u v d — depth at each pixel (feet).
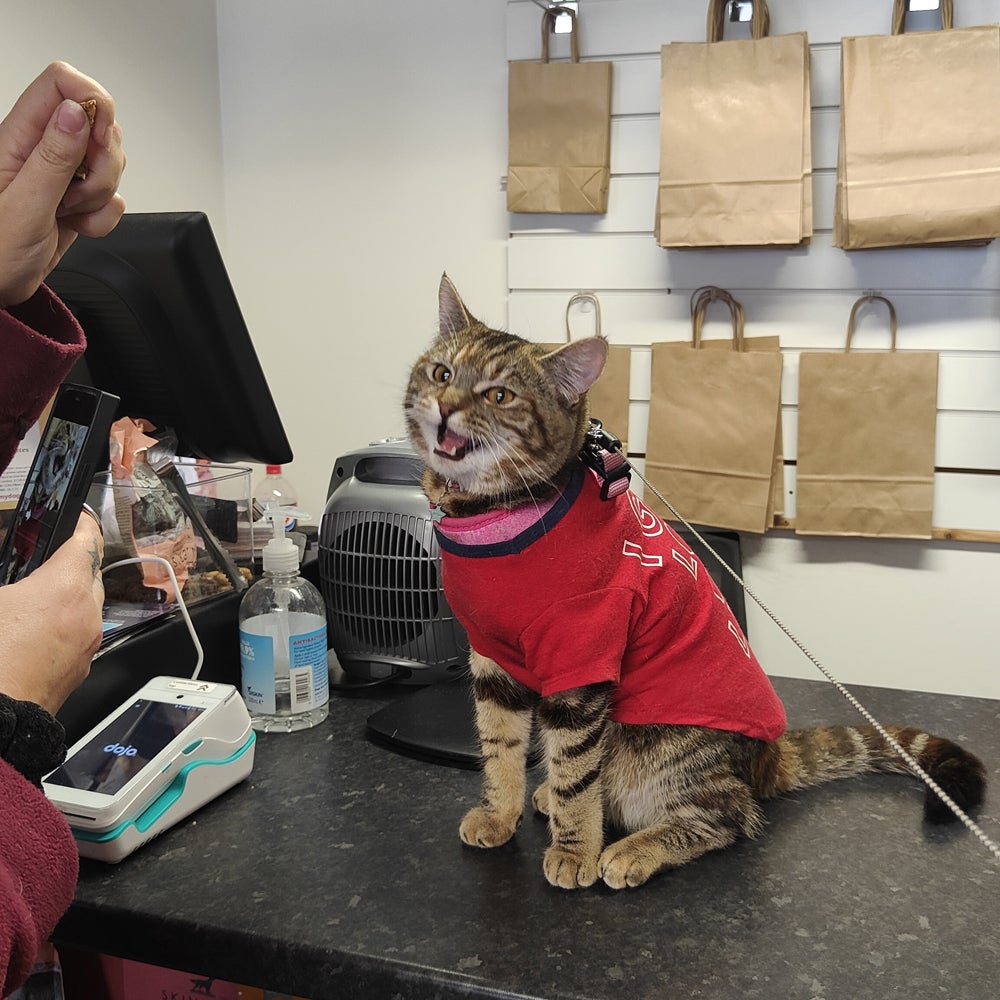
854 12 6.01
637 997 2.34
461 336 3.43
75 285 3.47
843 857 3.01
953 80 5.55
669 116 5.97
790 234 5.85
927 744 3.46
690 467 6.54
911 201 5.61
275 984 2.58
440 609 4.21
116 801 2.85
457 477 3.14
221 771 3.29
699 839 3.03
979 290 6.15
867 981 2.40
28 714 1.84
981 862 2.97
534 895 2.80
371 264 7.17
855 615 6.73
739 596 5.83
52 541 2.46
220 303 3.38
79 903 2.72
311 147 7.14
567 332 6.82
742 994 2.35
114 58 6.02
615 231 6.62
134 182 6.31
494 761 3.25
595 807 3.02
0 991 1.59
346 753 3.70
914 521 6.32
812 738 3.57
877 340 6.35
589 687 2.96
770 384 6.30
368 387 7.34
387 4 6.82
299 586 4.03
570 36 6.42
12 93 5.25
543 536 2.89
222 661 4.10
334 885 2.82
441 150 6.90
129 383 3.88
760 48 5.83
